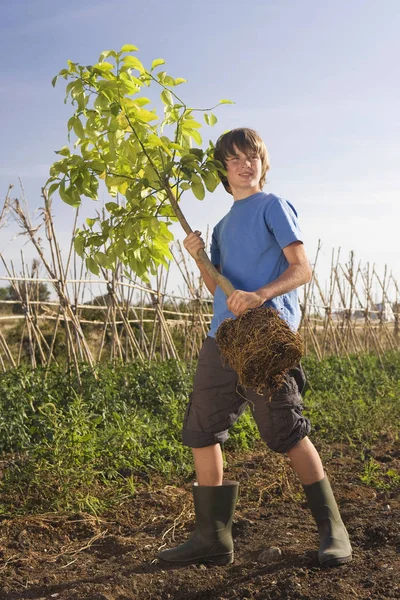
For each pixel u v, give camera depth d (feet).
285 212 9.70
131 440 16.93
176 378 25.53
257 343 8.85
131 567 10.22
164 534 11.73
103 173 11.31
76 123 10.53
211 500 9.96
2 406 19.45
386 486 14.82
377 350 42.83
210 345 9.91
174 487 14.93
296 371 9.66
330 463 17.66
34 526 12.08
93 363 25.14
